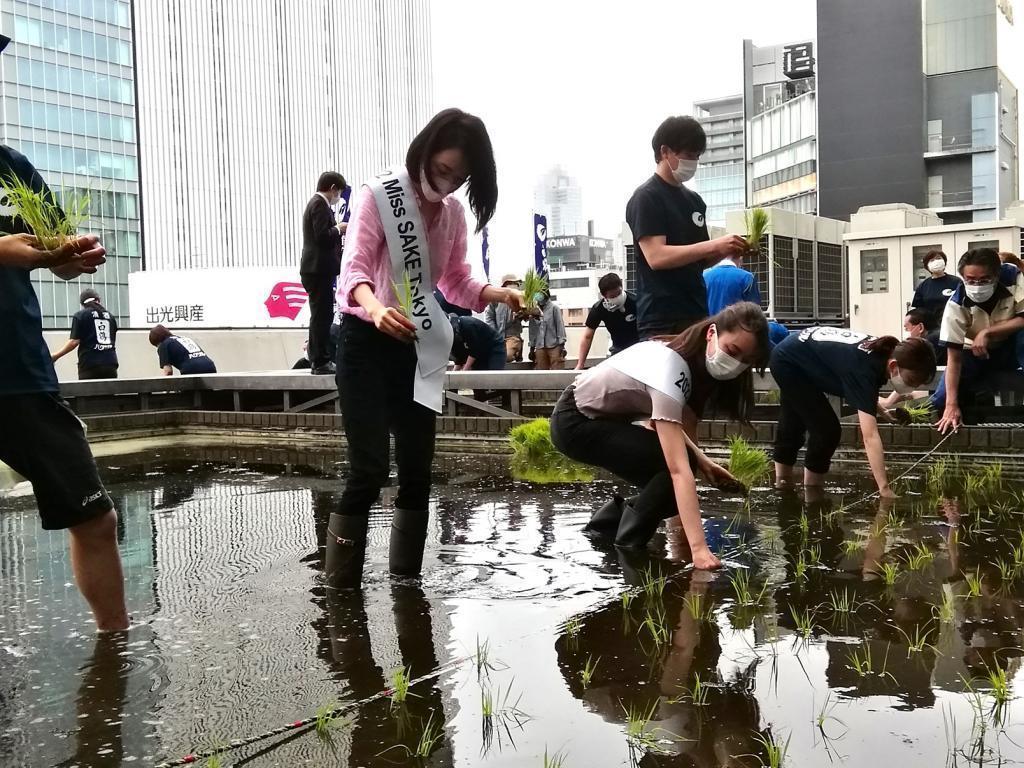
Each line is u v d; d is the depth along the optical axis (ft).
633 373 10.38
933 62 111.24
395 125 244.01
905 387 13.44
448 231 9.76
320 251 26.91
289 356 46.80
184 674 7.04
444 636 7.79
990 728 5.60
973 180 110.63
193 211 185.16
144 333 40.06
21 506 15.55
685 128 11.63
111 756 5.57
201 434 28.22
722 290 16.42
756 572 9.64
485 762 5.31
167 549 11.69
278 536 12.41
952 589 8.69
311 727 5.92
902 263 54.70
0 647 7.82
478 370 26.68
